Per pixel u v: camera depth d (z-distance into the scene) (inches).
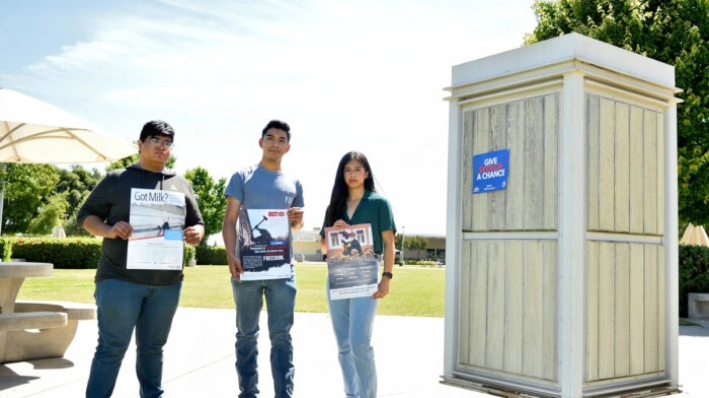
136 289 145.3
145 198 148.6
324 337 315.6
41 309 248.2
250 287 159.9
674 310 163.5
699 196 534.6
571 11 593.6
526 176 153.2
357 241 155.9
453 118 172.2
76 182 2564.0
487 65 164.9
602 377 146.9
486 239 162.4
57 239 1043.9
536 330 148.6
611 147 152.5
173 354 259.8
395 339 312.0
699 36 521.7
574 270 140.7
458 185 170.2
